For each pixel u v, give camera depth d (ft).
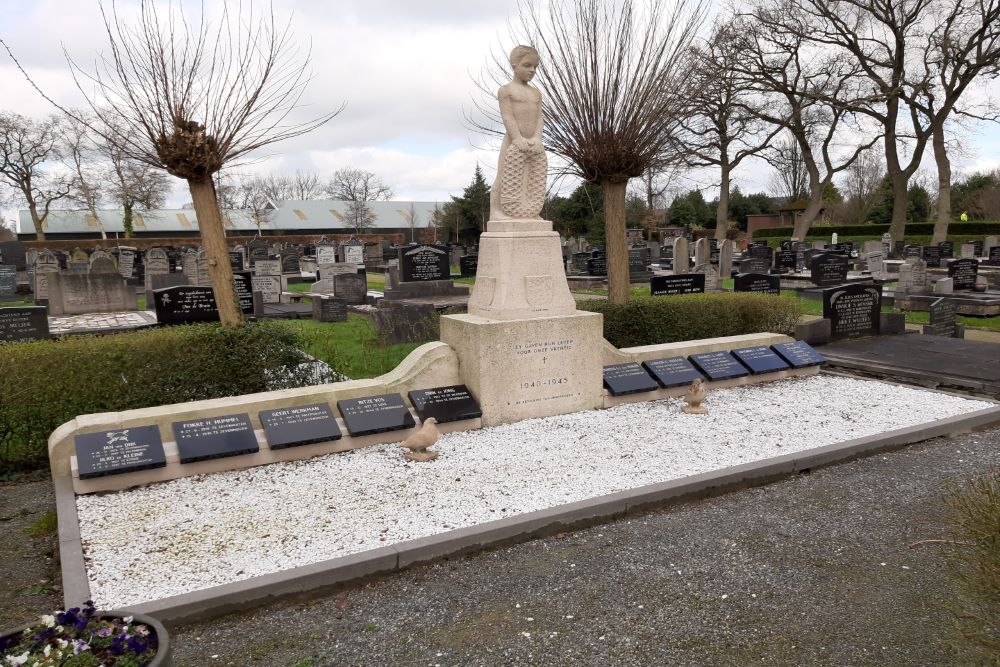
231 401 21.80
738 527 17.07
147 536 16.01
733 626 12.87
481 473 19.80
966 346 37.35
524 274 24.68
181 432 20.07
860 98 114.83
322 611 13.65
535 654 12.11
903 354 35.24
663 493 18.31
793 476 20.48
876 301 40.47
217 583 13.87
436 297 65.41
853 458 21.77
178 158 24.47
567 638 12.57
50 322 53.78
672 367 28.58
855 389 29.37
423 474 19.75
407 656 12.12
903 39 108.58
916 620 12.91
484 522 16.52
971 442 23.35
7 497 20.04
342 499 18.04
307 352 28.91
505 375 24.16
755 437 22.85
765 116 123.75
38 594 14.48
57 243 151.53
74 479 18.52
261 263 66.95
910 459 21.76
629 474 19.61
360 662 11.98
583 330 25.55
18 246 107.96
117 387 22.90
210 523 16.66
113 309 61.36
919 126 117.80
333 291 69.77
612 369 27.63
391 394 23.50
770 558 15.44
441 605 13.76
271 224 222.28
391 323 39.32
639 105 32.30
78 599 13.16
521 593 14.15
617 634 12.67
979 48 105.09
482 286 25.57
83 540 15.83
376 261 114.11
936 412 25.63
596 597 13.94
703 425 24.20
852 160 133.80
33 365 21.75
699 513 17.99
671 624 12.96
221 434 20.30
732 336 33.42
